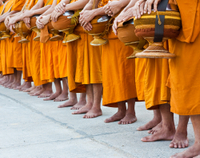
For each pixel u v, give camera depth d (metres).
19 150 2.29
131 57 2.68
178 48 1.87
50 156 2.13
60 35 3.87
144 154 2.10
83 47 3.50
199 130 1.90
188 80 1.82
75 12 3.36
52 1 4.32
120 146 2.30
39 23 3.82
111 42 3.08
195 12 1.77
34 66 4.96
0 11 5.87
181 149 2.18
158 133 2.41
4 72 6.26
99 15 3.05
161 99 2.22
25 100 4.85
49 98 4.85
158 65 2.32
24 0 5.35
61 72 4.32
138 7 1.87
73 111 3.87
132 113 3.14
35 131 2.86
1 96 5.40
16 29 4.66
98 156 2.10
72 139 2.55
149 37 1.87
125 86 3.04
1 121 3.35
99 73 3.46
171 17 1.79
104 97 3.17
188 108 1.83
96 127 2.96
